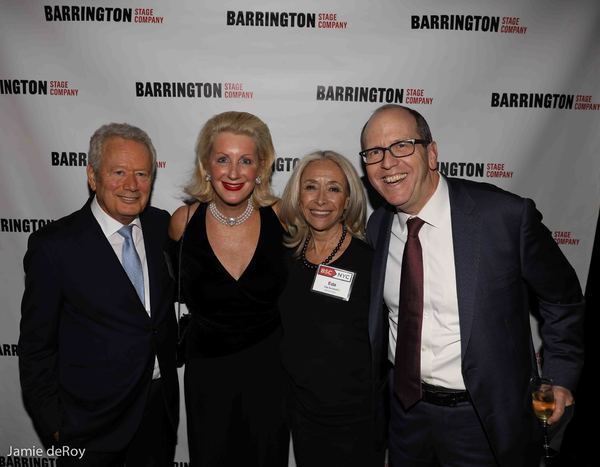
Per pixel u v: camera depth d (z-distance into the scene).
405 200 1.52
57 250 1.58
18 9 2.25
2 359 2.52
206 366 1.89
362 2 2.25
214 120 1.81
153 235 1.83
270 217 1.94
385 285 1.72
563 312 1.56
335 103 2.31
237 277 1.86
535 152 2.32
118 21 2.26
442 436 1.63
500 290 1.47
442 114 2.31
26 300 1.61
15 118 2.32
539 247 1.48
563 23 2.24
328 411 1.75
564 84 2.27
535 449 1.59
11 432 2.60
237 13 2.26
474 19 2.25
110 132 1.62
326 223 1.77
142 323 1.67
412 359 1.59
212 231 1.89
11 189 2.37
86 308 1.62
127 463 1.91
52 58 2.28
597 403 2.72
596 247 2.59
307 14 2.26
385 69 2.28
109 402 1.66
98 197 1.64
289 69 2.29
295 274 1.86
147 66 2.29
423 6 2.25
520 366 1.52
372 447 1.79
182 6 2.25
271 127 2.34
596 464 2.63
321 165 1.80
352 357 1.74
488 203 1.50
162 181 2.37
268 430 1.94
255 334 1.88
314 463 1.82
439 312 1.56
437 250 1.56
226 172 1.75
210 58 2.28
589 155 2.32
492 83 2.28
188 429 1.98
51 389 1.68
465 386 1.52
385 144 1.51
